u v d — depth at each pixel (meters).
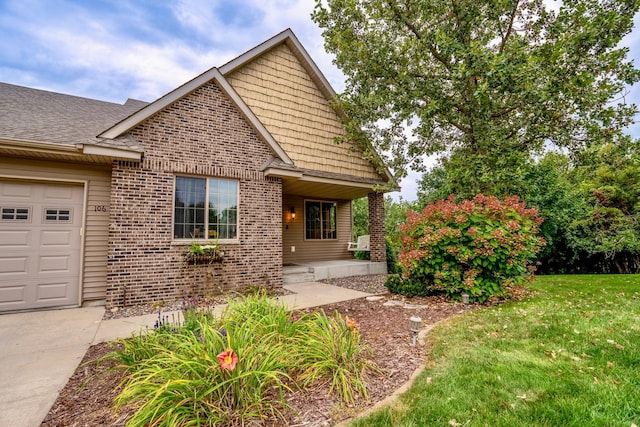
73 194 6.06
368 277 9.55
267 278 7.38
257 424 2.07
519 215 5.82
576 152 7.64
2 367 3.23
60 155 5.50
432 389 2.51
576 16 6.59
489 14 7.28
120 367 2.73
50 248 5.79
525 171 7.00
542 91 6.16
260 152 7.58
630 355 3.03
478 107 7.55
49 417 2.29
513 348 3.36
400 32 8.56
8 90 7.66
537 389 2.50
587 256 12.45
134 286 5.81
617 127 7.00
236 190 7.24
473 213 5.82
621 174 12.57
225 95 7.13
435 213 6.29
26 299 5.55
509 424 2.08
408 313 5.02
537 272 13.23
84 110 7.77
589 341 3.45
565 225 12.17
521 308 5.10
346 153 10.21
